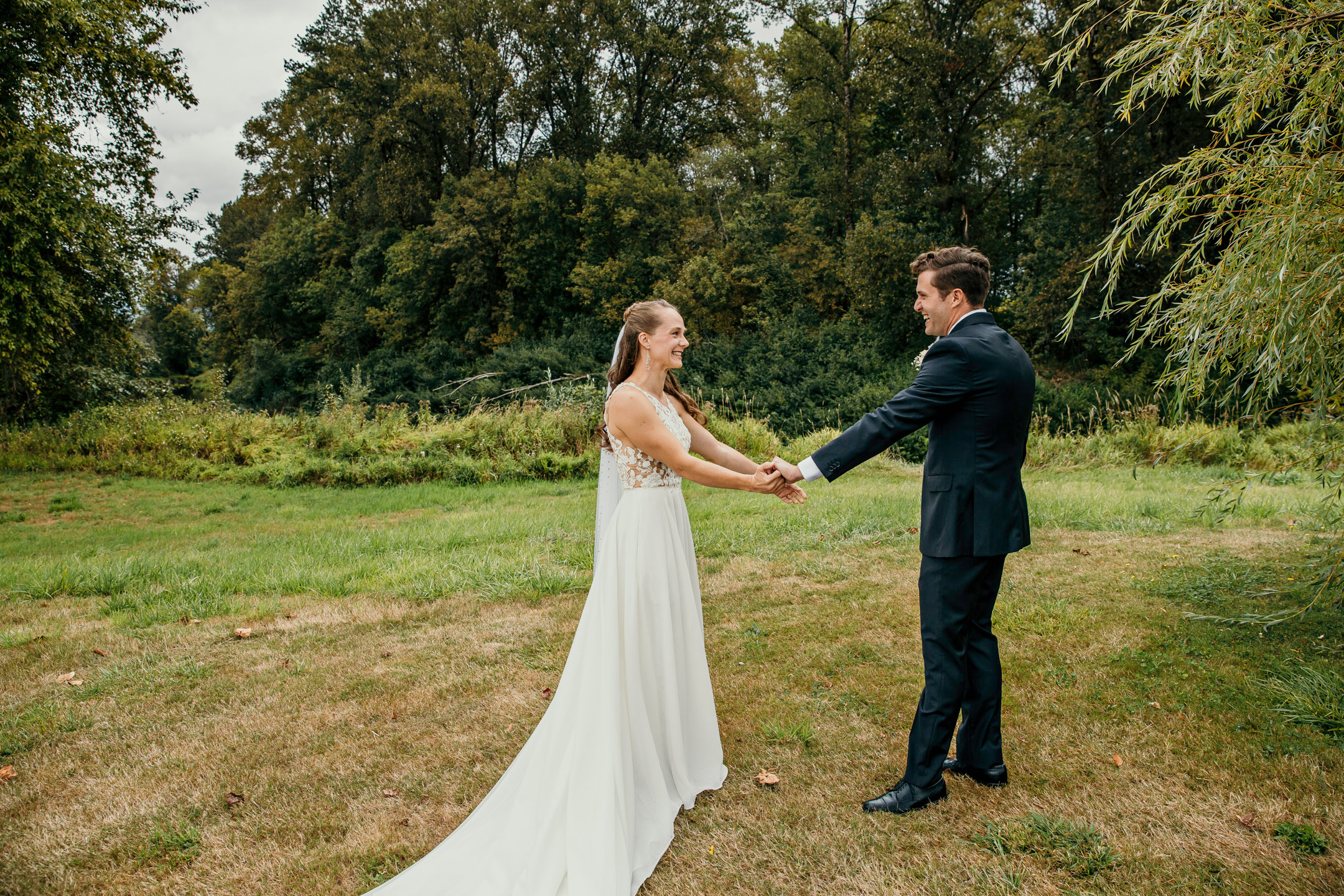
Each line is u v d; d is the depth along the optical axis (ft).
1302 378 11.75
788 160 112.57
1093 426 55.31
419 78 111.24
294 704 11.87
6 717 11.47
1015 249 99.30
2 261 41.60
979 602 8.60
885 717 10.92
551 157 116.06
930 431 8.63
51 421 57.31
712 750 9.29
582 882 7.23
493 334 109.19
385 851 8.21
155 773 9.88
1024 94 87.61
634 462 8.63
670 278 101.04
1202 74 11.19
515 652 13.92
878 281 88.99
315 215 134.41
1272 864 7.39
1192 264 12.14
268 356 126.72
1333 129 11.23
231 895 7.58
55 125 43.96
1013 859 7.66
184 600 17.28
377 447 40.32
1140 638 13.28
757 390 86.74
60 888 7.72
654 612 8.63
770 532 23.09
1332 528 16.08
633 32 110.01
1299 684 11.00
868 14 91.40
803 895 7.29
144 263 52.65
